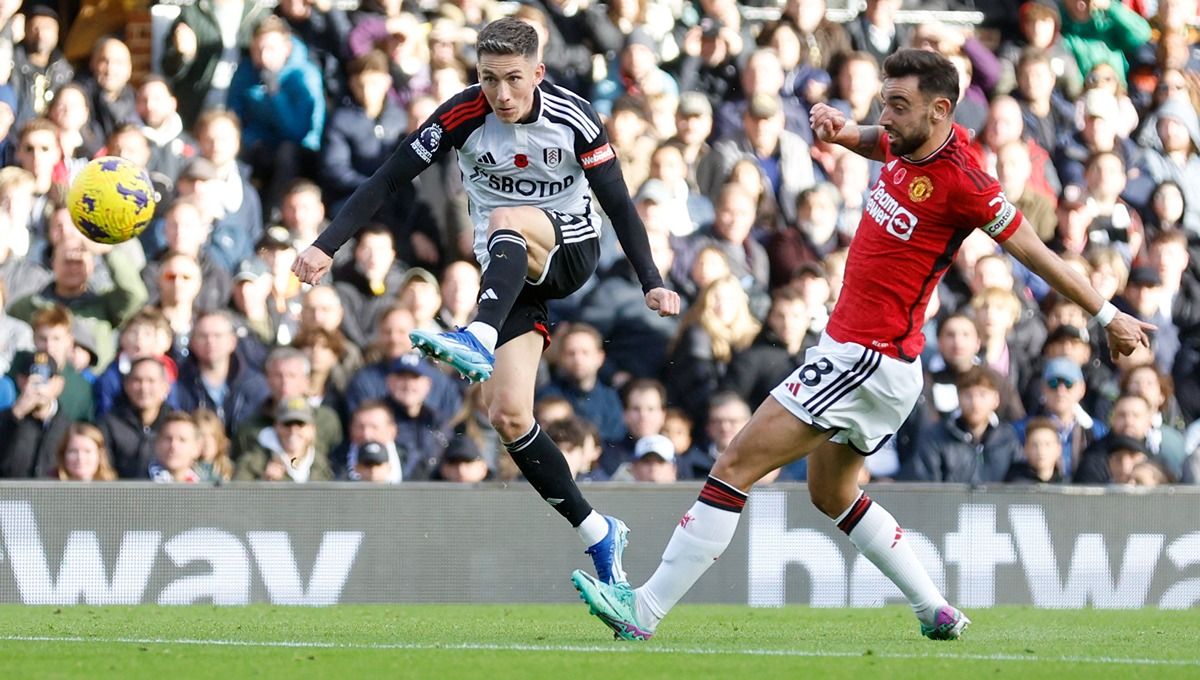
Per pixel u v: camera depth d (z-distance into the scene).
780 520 29.17
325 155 35.28
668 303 18.80
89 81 35.31
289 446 30.17
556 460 19.64
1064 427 33.59
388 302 33.06
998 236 17.58
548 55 37.12
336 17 36.47
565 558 28.84
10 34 35.22
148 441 30.09
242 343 31.88
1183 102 41.25
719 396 32.28
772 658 16.19
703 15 39.12
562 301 33.72
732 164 36.38
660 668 15.00
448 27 36.66
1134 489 30.06
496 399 19.38
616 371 33.34
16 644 17.58
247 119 35.66
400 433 31.06
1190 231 40.22
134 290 32.22
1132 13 41.59
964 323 32.84
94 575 27.39
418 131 18.98
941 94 17.25
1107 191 38.66
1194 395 37.41
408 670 14.70
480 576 28.58
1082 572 29.81
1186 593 30.20
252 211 34.41
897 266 17.75
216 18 36.25
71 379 30.80
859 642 19.06
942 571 29.41
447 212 34.47
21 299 31.64
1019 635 21.14
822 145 37.59
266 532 28.00
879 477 32.53
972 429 32.25
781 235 35.97
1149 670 15.54
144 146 34.47
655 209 34.66
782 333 33.69
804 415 17.91
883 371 17.86
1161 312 37.38
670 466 31.38
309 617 23.80
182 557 27.70
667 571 18.39
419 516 28.48
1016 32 40.88
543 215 19.11
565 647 17.34
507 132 18.92
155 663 15.27
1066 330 34.88
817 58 38.75
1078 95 40.16
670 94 37.44
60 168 33.72
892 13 40.12
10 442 30.23
